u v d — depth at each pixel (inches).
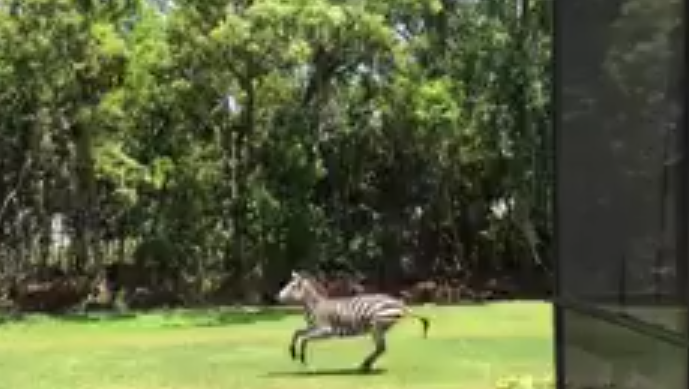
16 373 573.3
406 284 1202.6
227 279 1117.7
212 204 1101.1
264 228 1104.2
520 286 1206.3
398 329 784.9
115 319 924.0
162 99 1023.0
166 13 1093.8
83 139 1015.0
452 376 529.3
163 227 1098.1
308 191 1122.7
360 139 1192.2
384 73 1093.8
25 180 1072.2
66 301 1067.9
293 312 970.7
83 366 600.7
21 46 962.1
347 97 1138.7
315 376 536.7
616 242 149.5
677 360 123.2
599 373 161.2
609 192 152.3
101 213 1098.7
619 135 146.4
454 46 1144.2
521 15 1125.7
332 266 1192.8
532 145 1123.9
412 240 1245.7
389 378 525.7
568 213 177.8
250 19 956.6
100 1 1012.5
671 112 123.2
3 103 1024.9
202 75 1011.9
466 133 1122.7
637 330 140.3
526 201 1140.5
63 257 1096.8
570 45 173.5
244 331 797.9
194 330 816.3
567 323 181.0
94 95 1018.1
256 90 1041.5
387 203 1241.4
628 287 143.9
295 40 975.0
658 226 129.5
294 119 1093.1
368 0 1051.9
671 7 122.8
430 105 1084.5
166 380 534.3
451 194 1229.7
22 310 1039.0
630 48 140.5
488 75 1123.3
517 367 560.7
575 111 171.3
